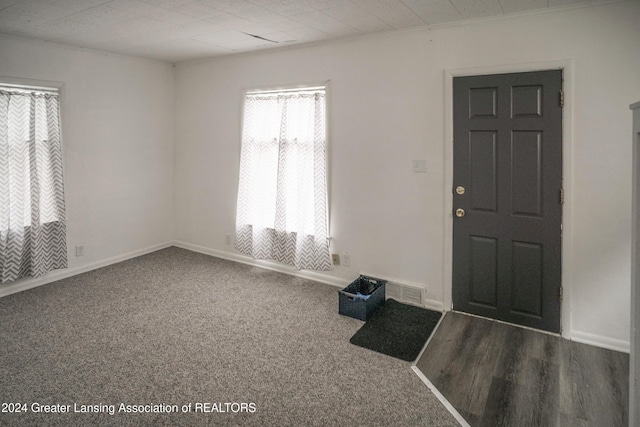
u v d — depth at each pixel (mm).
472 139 3088
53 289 3744
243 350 2703
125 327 3010
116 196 4496
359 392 2268
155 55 4426
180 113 4996
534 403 2172
